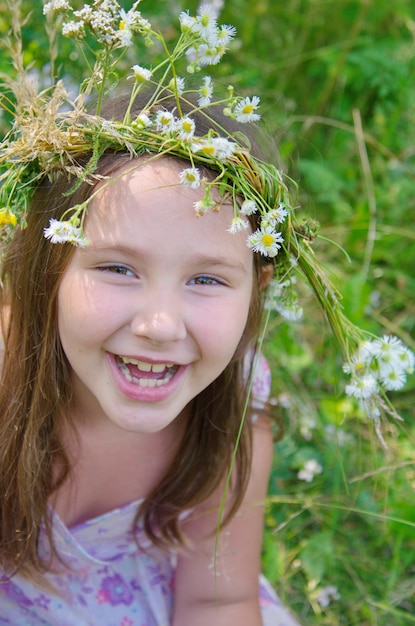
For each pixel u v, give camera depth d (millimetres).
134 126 703
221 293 720
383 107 1478
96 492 872
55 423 814
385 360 799
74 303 715
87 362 731
